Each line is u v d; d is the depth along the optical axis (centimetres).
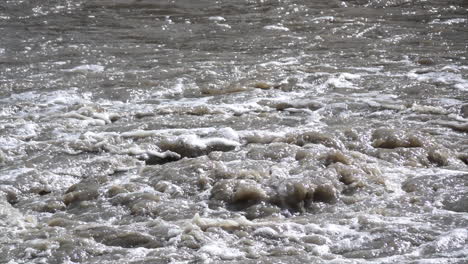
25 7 3444
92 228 1302
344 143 1652
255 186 1397
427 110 1906
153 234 1276
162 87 2205
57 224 1348
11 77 2361
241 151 1623
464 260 1152
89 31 3020
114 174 1583
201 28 3036
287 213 1361
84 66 2486
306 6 3388
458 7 3350
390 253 1192
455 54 2520
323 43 2730
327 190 1397
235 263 1158
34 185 1525
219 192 1410
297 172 1483
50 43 2830
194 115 1950
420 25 3017
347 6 3388
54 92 2181
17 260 1213
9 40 2878
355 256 1188
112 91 2181
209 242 1234
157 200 1413
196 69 2395
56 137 1802
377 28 2961
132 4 3506
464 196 1389
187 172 1506
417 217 1314
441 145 1631
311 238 1245
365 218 1302
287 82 2209
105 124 1900
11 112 2017
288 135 1689
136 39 2875
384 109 1938
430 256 1176
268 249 1220
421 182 1450
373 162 1556
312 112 1939
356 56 2527
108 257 1213
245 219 1308
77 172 1588
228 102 2052
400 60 2458
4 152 1694
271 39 2814
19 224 1349
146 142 1728
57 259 1212
